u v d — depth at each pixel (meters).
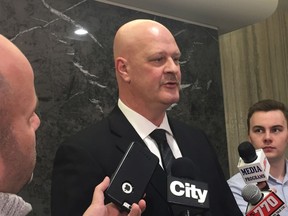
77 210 1.38
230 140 4.46
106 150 1.52
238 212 1.70
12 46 0.77
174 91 1.65
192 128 1.83
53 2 2.86
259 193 1.48
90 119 2.91
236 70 4.59
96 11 3.04
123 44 1.71
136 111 1.66
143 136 1.62
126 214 1.05
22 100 0.74
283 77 4.74
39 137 2.69
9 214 0.70
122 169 1.08
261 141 2.57
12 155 0.73
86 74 2.94
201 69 3.56
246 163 1.64
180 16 3.46
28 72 0.77
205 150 1.75
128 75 1.68
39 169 2.67
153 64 1.64
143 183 1.08
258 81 4.64
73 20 2.93
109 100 3.01
